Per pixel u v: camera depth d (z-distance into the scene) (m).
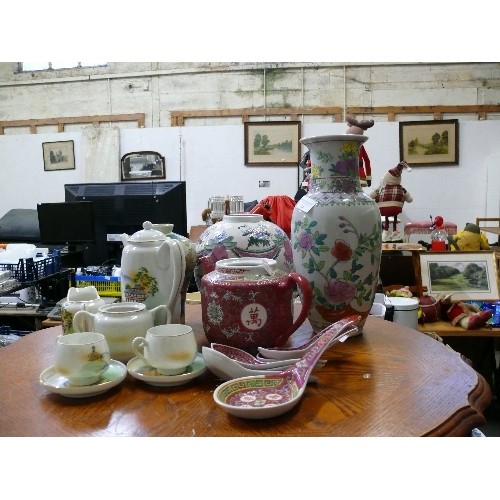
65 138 5.11
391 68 4.95
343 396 0.78
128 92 5.36
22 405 0.76
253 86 5.14
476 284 2.35
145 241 1.01
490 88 4.85
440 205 4.67
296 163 4.75
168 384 0.81
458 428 0.69
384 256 2.49
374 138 4.67
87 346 0.78
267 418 0.70
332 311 1.03
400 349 1.03
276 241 1.08
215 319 0.91
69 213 2.02
